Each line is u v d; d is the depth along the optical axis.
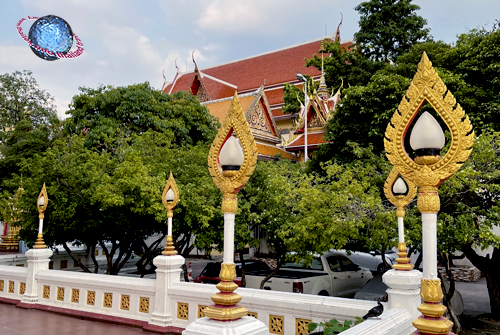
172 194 7.82
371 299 10.70
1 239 21.62
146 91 18.92
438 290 2.93
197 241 11.03
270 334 6.45
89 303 8.74
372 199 8.02
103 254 19.20
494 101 11.82
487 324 10.36
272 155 27.06
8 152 26.27
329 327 4.95
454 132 2.97
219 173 3.88
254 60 46.25
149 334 7.45
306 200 8.70
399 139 3.18
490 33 13.05
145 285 7.95
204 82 38.06
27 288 9.70
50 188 10.82
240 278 11.82
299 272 12.26
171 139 15.41
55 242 13.02
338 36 41.88
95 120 17.80
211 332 3.54
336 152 15.32
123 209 11.20
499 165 8.48
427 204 3.00
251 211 11.19
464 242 8.00
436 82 3.08
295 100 30.62
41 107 35.62
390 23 29.12
